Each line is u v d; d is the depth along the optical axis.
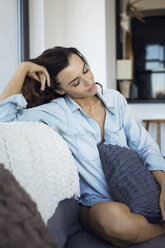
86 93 1.41
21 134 1.07
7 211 0.49
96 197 1.35
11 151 0.98
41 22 3.34
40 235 0.51
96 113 1.47
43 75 1.45
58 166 1.15
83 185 1.40
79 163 1.37
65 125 1.38
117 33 4.80
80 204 1.41
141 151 1.47
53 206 1.08
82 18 3.91
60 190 1.14
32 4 3.29
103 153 1.33
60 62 1.40
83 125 1.39
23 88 1.56
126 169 1.26
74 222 1.35
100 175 1.36
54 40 3.79
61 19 3.90
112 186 1.28
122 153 1.31
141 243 1.16
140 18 5.40
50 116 1.39
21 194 0.56
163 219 1.20
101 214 1.12
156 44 5.58
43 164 1.08
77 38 3.92
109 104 1.47
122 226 1.09
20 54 3.11
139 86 5.48
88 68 1.42
